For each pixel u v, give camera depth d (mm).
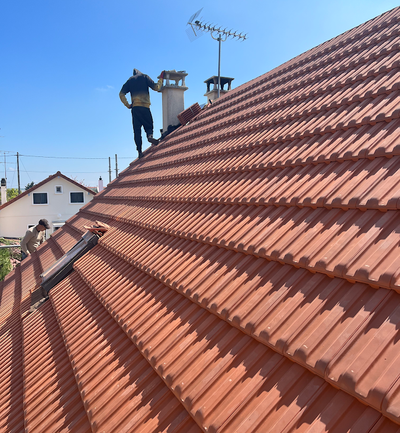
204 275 3230
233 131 6414
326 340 1859
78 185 37438
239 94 9461
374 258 2059
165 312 3332
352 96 4254
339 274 2148
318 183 3213
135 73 11266
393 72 4156
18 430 3553
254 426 1780
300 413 1705
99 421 2668
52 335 4883
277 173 4031
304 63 7297
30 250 12008
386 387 1457
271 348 2203
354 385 1551
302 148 4020
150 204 6496
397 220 2293
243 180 4473
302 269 2494
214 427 1900
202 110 11094
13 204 35719
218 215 4129
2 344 5770
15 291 8328
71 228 10359
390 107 3432
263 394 1949
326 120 4203
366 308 1873
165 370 2592
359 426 1492
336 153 3352
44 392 3748
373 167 2875
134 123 11383
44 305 6027
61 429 3086
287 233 2910
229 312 2564
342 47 6422
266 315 2305
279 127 5141
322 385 1788
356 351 1695
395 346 1611
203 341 2627
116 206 8391
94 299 4871
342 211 2721
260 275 2725
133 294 4023
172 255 4121
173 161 7891
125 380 2953
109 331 3867
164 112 12031
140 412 2535
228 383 2133
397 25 5488
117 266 5172
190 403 2170
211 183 5145
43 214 36562
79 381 3330
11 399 4168
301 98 5531
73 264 6465
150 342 3012
